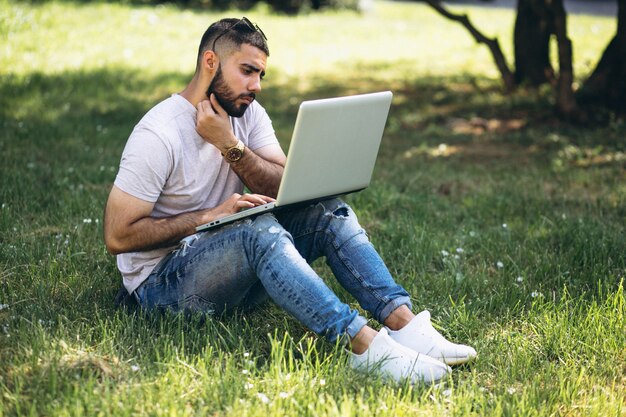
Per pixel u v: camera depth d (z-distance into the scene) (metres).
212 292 2.96
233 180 3.09
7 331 2.92
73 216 4.45
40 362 2.67
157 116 2.86
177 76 9.79
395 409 2.51
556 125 7.48
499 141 7.06
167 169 2.84
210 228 2.86
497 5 21.03
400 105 8.83
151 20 14.37
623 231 4.41
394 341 2.77
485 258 4.12
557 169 5.97
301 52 12.79
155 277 3.01
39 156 5.76
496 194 5.27
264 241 2.78
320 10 18.17
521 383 2.83
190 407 2.53
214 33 2.83
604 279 3.71
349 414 2.41
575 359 3.00
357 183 3.03
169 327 2.93
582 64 11.09
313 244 3.03
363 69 11.38
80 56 10.58
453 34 15.38
